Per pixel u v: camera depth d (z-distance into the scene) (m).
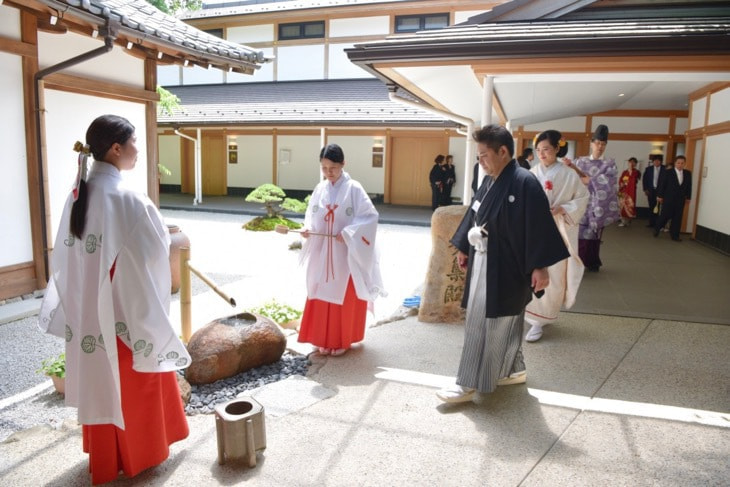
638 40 3.96
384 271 7.85
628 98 12.22
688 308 5.16
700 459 2.58
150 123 7.47
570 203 4.12
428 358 3.98
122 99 7.02
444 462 2.57
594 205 6.89
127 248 2.23
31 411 3.35
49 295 2.62
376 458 2.62
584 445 2.71
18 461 2.64
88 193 2.25
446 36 4.56
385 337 4.47
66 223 2.39
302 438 2.81
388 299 6.12
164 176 22.48
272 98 18.67
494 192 2.92
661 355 3.91
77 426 3.01
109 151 2.29
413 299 5.50
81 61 5.47
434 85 6.08
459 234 3.23
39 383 3.78
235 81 20.56
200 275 3.87
